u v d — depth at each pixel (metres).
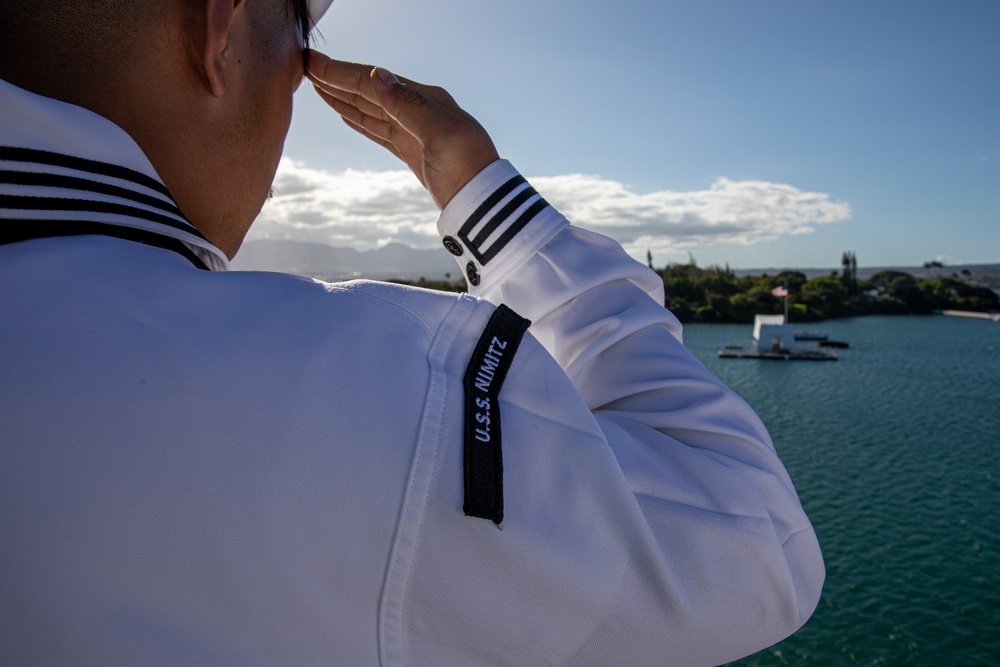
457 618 0.48
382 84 0.75
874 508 28.22
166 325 0.48
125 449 0.45
